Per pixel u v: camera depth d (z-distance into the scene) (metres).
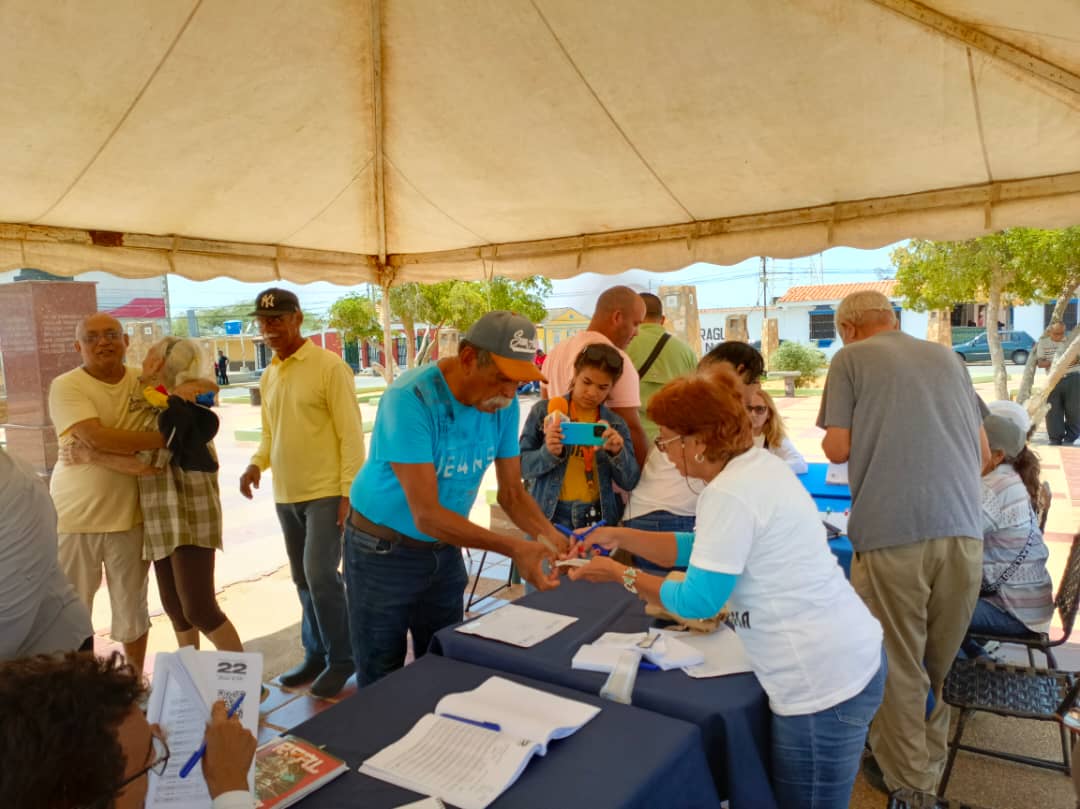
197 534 3.02
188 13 2.37
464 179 3.93
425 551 2.34
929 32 2.41
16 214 3.46
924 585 2.31
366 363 39.16
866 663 1.66
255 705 1.20
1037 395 11.41
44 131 2.77
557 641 1.96
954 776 2.65
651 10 2.51
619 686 1.68
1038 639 2.64
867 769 2.68
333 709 1.61
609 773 1.32
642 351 3.58
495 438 2.32
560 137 3.41
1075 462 9.01
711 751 1.59
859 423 2.40
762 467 1.65
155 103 2.77
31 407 7.76
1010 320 28.56
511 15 2.63
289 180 3.72
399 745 1.43
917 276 12.80
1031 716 2.24
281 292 3.28
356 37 2.74
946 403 2.33
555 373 3.32
